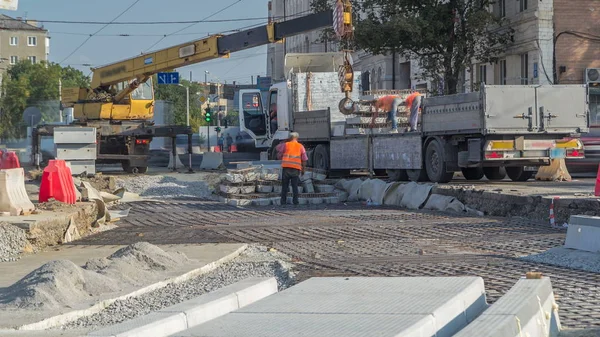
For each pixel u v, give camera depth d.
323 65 46.00
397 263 15.20
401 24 47.88
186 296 12.25
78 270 12.08
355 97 44.34
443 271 14.09
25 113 49.31
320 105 44.03
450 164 32.59
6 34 175.00
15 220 18.25
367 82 46.19
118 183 37.31
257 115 49.75
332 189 32.38
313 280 8.41
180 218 25.52
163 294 12.45
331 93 44.22
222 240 19.41
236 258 16.55
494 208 25.23
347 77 37.50
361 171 45.22
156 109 82.81
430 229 21.00
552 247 16.89
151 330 6.84
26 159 61.00
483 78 56.72
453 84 50.62
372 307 6.73
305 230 21.39
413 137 34.44
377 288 7.67
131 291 12.22
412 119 34.34
